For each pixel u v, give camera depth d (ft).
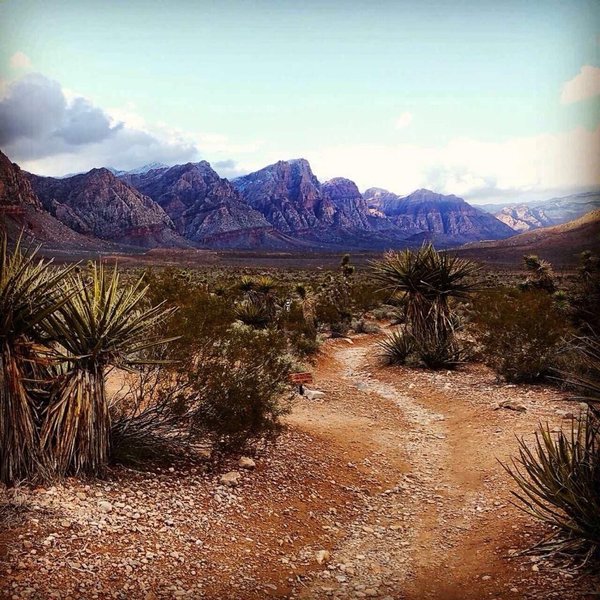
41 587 11.31
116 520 14.79
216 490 18.43
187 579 13.00
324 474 22.30
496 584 13.48
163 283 31.78
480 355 43.19
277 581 13.94
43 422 16.78
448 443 27.86
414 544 16.90
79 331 16.72
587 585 12.55
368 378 46.19
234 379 21.86
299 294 85.25
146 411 21.16
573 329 34.42
